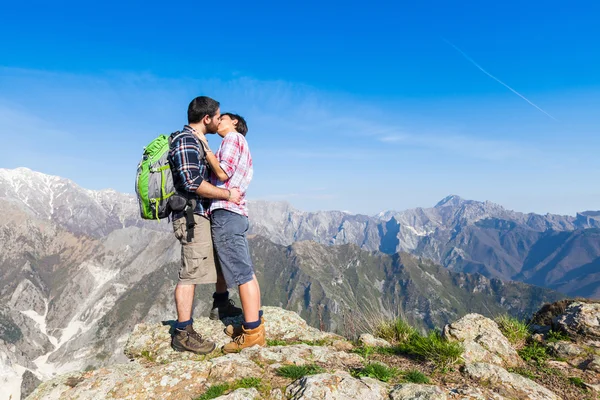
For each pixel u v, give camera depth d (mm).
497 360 2512
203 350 2453
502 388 2047
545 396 2035
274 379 1990
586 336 2713
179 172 2160
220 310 3090
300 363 2236
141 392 1891
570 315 2885
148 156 2271
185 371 2025
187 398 1842
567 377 2357
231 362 2080
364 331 3186
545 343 2809
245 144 2480
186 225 2334
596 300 3084
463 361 2379
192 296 2488
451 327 2822
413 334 2959
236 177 2410
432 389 1816
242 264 2406
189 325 2494
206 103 2369
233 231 2381
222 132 2570
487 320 2912
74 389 1933
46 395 1918
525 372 2436
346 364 2316
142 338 2807
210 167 2363
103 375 2113
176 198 2238
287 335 2965
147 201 2242
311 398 1694
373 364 2152
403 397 1788
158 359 2473
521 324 3070
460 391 1896
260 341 2473
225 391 1837
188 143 2180
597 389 2188
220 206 2361
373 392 1808
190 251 2393
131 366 2379
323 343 2830
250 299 2434
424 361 2451
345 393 1764
